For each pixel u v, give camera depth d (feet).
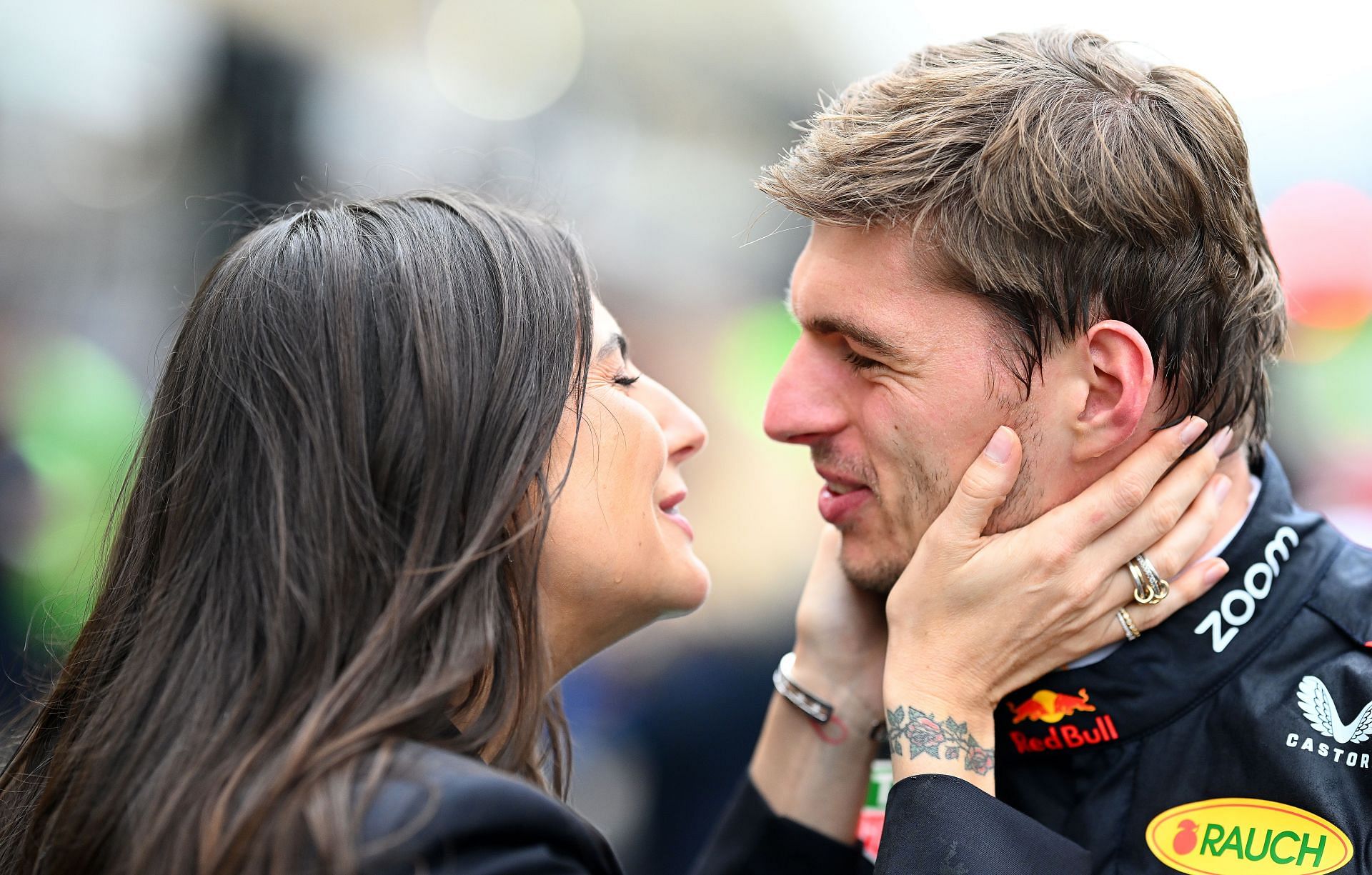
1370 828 5.73
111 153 14.78
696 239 20.67
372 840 4.75
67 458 13.87
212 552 5.79
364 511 5.71
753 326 20.67
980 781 6.52
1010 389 6.59
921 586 6.75
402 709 5.29
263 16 15.46
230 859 4.77
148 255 15.19
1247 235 6.73
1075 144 6.29
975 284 6.51
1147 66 6.71
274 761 5.03
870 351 6.85
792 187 6.84
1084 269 6.36
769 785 8.26
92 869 5.22
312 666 5.44
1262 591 6.56
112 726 5.49
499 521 5.89
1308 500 20.11
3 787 6.42
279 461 5.75
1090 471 6.66
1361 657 6.22
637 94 20.48
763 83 21.93
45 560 13.14
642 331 19.49
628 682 16.05
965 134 6.44
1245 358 6.82
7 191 13.98
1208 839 6.08
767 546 19.33
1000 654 6.59
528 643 6.13
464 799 4.91
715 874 8.18
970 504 6.59
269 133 15.52
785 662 8.54
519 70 18.75
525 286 6.33
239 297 6.11
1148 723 6.45
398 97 17.07
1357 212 21.06
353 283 5.98
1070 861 6.20
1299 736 6.04
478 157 17.15
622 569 6.66
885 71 7.09
